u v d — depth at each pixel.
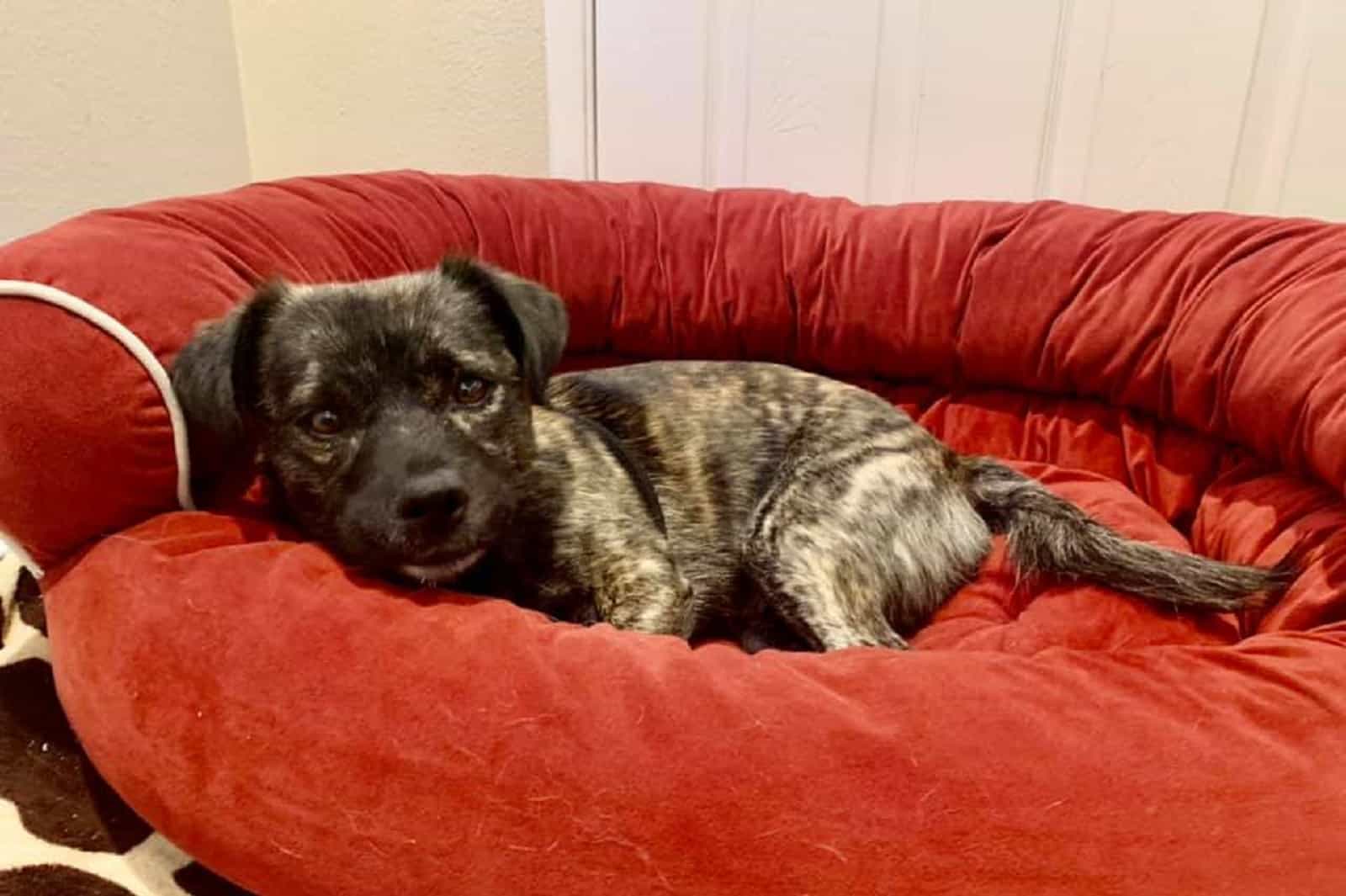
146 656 0.41
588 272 0.76
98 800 0.50
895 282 0.74
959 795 0.36
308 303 0.49
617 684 0.38
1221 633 0.53
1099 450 0.71
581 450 0.57
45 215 0.76
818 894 0.35
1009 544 0.61
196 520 0.49
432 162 0.97
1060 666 0.40
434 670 0.39
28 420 0.45
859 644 0.54
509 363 0.52
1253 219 0.67
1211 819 0.36
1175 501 0.68
